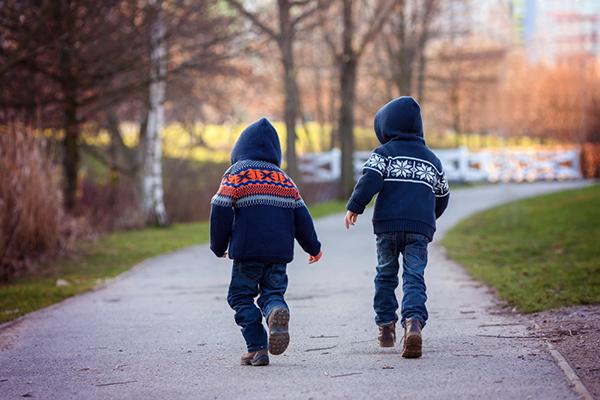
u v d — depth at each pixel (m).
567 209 28.09
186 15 27.64
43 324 12.51
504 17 71.88
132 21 25.94
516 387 7.49
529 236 22.89
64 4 22.44
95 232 28.41
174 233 30.89
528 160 58.66
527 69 72.44
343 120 46.56
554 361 8.50
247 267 8.89
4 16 22.23
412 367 8.48
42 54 24.38
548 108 70.62
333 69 64.62
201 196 41.72
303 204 9.14
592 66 66.38
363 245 24.36
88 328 12.04
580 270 15.28
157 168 34.12
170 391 7.89
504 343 9.62
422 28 54.09
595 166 58.28
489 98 63.59
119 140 41.34
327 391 7.59
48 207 21.72
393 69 55.59
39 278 18.88
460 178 58.28
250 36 34.16
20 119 24.84
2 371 9.18
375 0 48.59
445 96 74.31
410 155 9.51
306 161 56.41
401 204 9.24
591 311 11.32
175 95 36.97
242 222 8.84
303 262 20.53
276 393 7.59
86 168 47.59
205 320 12.41
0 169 19.64
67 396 7.88
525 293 13.25
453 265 18.58
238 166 9.05
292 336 10.79
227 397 7.54
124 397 7.74
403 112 9.69
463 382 7.75
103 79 26.88
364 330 11.08
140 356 9.80
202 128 47.94
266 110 62.75
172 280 18.05
